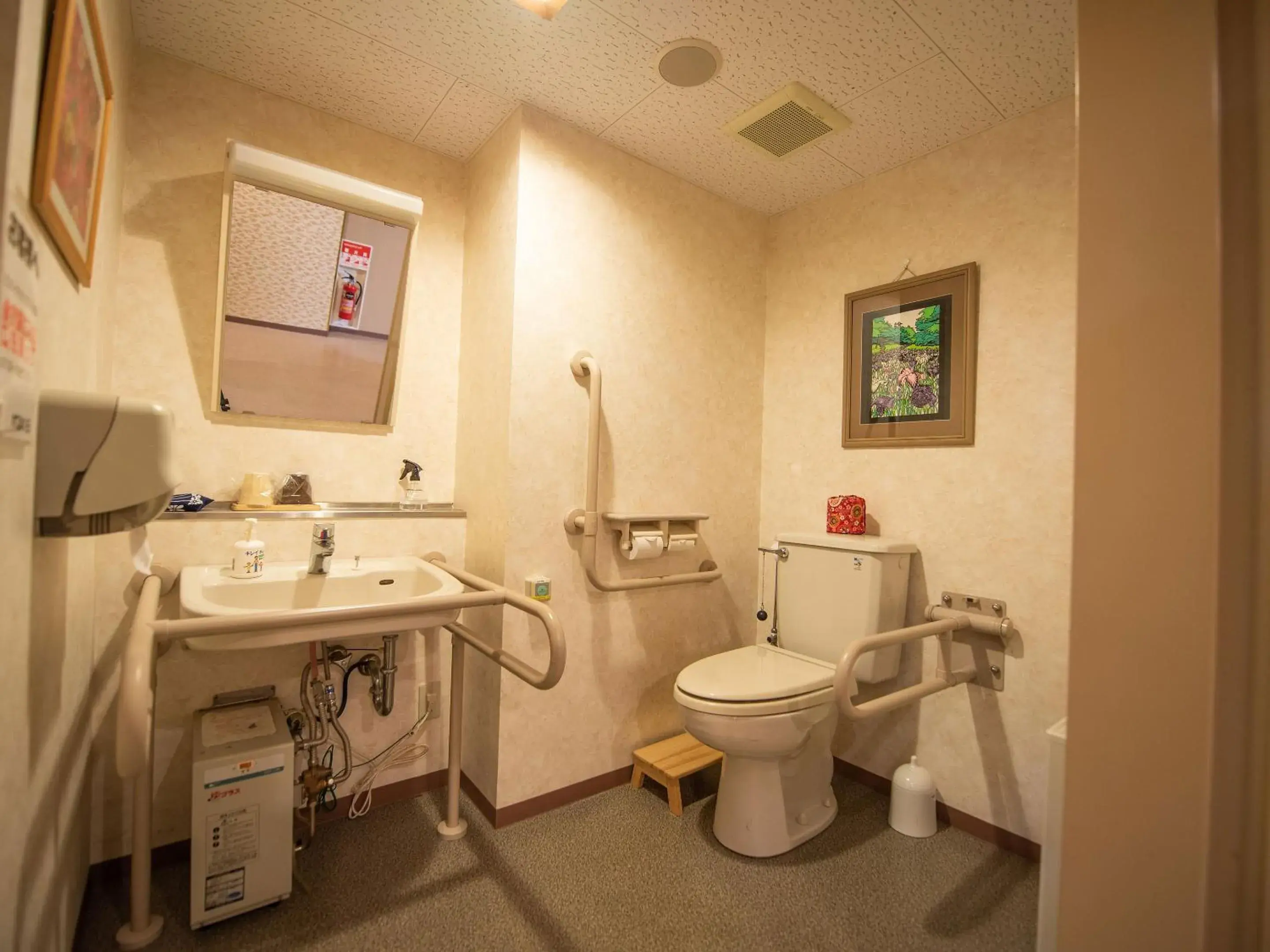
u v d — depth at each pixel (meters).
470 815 1.72
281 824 1.32
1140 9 0.43
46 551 0.85
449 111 1.74
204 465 1.60
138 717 0.80
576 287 1.81
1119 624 0.42
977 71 1.51
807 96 1.63
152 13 1.38
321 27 1.42
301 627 1.17
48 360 0.80
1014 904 1.41
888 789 1.91
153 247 1.52
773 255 2.38
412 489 1.84
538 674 1.23
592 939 1.26
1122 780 0.42
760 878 1.48
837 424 2.12
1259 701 0.37
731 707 1.48
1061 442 1.59
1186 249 0.40
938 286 1.84
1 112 0.58
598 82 1.60
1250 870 0.37
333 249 1.66
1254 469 0.37
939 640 1.78
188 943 1.22
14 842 0.73
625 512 1.95
